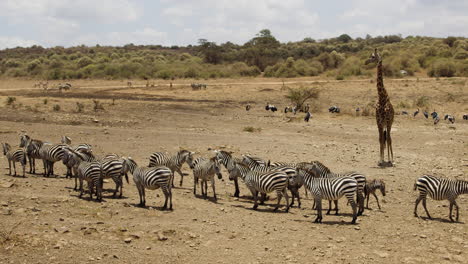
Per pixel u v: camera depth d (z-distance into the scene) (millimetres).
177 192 15266
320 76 81250
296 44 149375
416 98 48531
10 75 92438
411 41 133875
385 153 23719
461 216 13336
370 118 36969
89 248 9836
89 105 41656
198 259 9672
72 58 120812
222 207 13461
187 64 94250
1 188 14016
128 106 42156
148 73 83438
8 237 9875
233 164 14023
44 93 54594
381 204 14492
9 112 35562
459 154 23750
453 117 35094
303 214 13180
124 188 15586
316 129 32031
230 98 50656
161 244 10312
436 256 10172
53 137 26016
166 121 34531
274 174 13070
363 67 80312
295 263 9586
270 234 11266
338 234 11422
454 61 77062
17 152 16312
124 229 10875
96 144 24172
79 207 12500
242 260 9695
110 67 85562
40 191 14078
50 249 9625
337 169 19469
